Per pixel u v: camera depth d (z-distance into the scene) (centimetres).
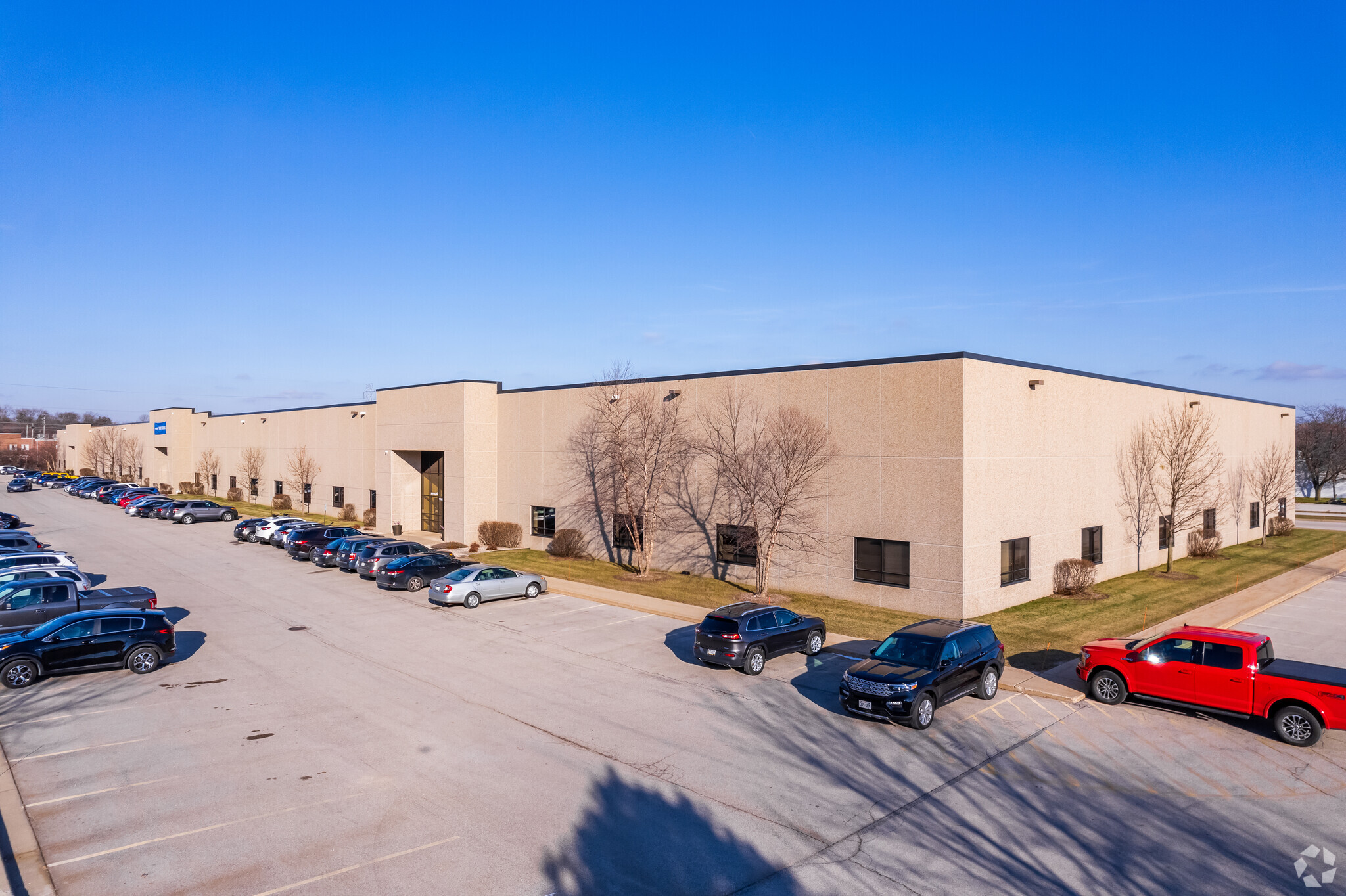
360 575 3219
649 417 3353
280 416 6091
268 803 1184
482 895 938
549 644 2175
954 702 1678
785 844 1060
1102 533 3064
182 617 2505
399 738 1456
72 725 1528
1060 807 1173
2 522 4775
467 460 4116
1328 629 2298
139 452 8500
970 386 2414
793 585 2858
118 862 1009
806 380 2802
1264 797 1201
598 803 1188
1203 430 3522
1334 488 8250
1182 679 1548
